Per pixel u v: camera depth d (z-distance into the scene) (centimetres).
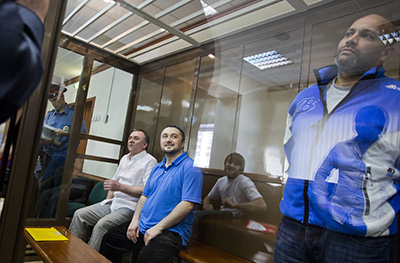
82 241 97
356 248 76
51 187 86
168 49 154
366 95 85
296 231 90
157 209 132
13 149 46
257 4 130
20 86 31
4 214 45
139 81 155
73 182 100
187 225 133
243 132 152
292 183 97
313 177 89
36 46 33
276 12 136
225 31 148
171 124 175
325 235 82
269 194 133
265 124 144
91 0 83
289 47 138
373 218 76
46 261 71
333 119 90
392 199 77
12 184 45
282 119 138
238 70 159
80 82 108
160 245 123
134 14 108
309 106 100
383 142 78
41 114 49
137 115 153
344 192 81
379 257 75
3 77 29
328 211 82
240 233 132
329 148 88
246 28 145
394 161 77
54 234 86
